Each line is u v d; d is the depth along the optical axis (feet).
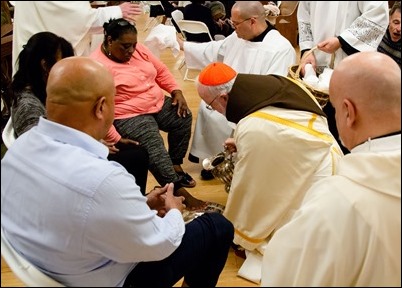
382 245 2.76
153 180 6.96
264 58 6.23
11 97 4.79
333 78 3.15
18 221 3.36
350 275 2.87
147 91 6.39
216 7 6.48
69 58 3.68
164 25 6.45
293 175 5.13
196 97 7.06
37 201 3.23
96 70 3.49
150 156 6.40
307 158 5.08
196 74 7.17
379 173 2.78
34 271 3.28
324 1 4.92
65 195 3.16
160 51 6.77
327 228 2.84
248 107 5.24
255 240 5.48
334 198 2.87
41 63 4.42
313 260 2.89
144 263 4.05
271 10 6.19
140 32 6.35
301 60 5.91
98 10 5.33
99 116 3.54
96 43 5.90
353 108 3.00
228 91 5.35
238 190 5.42
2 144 4.58
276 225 5.38
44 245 3.26
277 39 6.24
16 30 4.33
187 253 4.25
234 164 5.93
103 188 3.18
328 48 5.44
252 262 5.45
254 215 5.43
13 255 3.33
